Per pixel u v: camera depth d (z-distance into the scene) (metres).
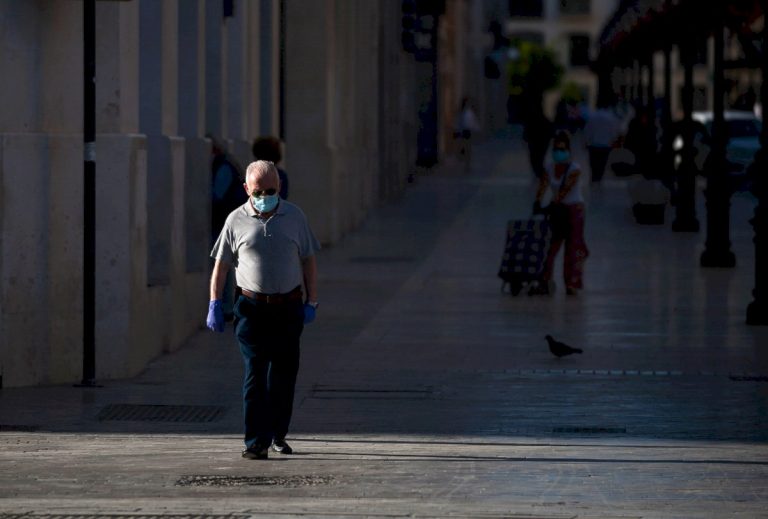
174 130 35.56
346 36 67.38
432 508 19.28
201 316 38.19
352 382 30.23
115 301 30.58
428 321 39.28
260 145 37.75
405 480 21.11
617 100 139.25
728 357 33.59
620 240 63.19
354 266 52.91
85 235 29.38
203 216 38.06
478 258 55.62
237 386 29.94
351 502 19.62
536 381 30.45
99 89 30.25
